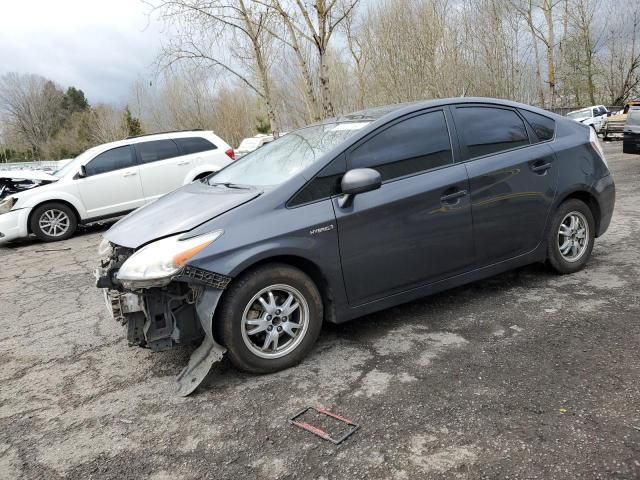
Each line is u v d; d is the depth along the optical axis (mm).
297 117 31531
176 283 3258
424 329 3875
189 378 3303
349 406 2938
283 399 3074
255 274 3254
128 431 2914
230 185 3936
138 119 47500
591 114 30703
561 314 3922
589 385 2930
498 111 4332
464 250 3996
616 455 2342
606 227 4906
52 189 9656
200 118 42469
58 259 8055
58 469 2635
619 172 11812
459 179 3916
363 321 4113
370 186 3348
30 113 79500
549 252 4543
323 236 3410
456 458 2426
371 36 22094
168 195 4246
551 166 4414
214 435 2789
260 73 11953
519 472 2295
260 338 3391
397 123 3848
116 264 3332
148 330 3260
